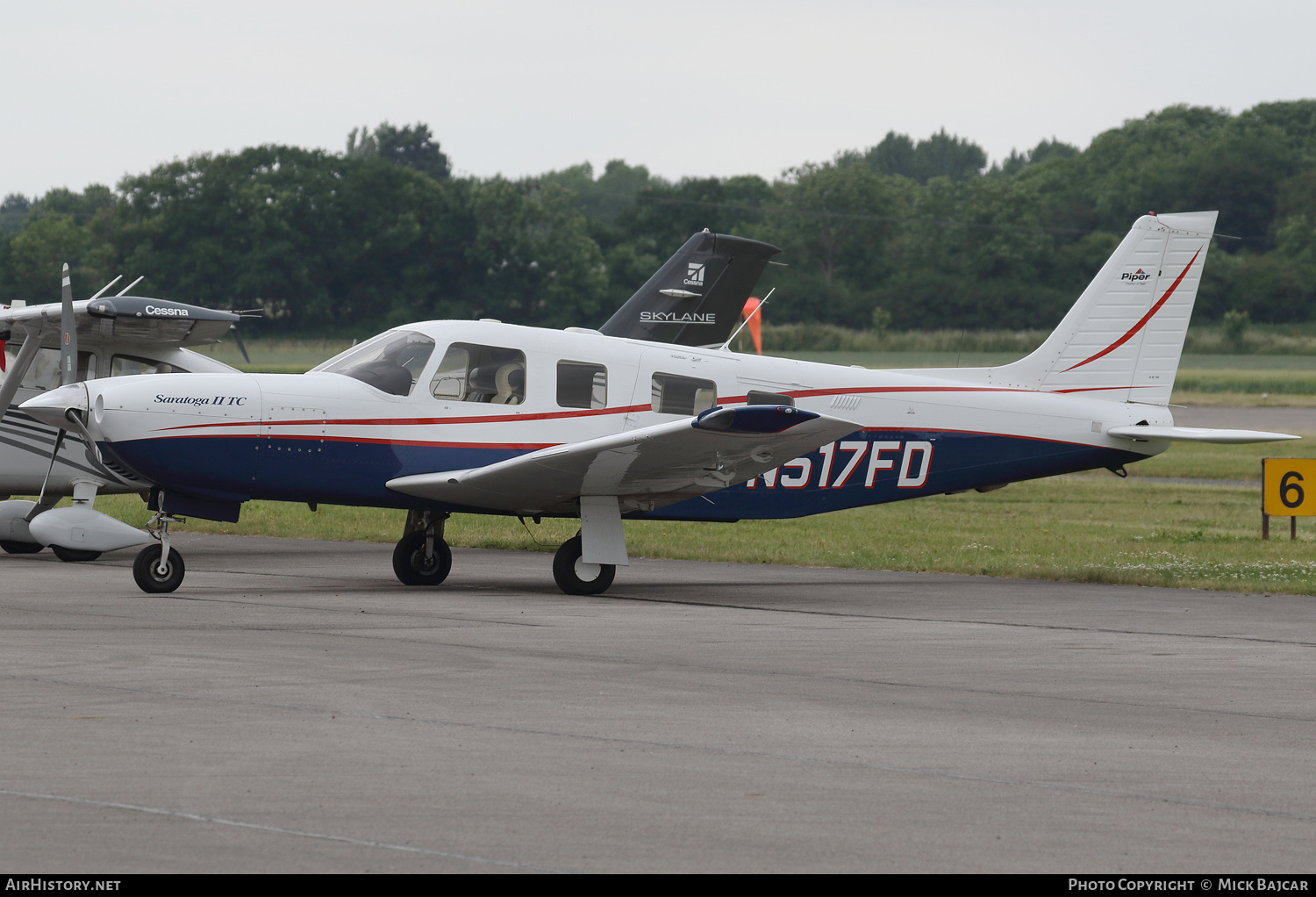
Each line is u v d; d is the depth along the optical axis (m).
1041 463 50.00
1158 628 37.03
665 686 27.36
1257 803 19.44
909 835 17.81
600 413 45.22
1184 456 118.31
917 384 48.78
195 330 54.44
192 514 42.41
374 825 17.80
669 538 60.97
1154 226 50.69
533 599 41.56
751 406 38.62
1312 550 57.19
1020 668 30.34
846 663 30.72
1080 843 17.56
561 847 17.11
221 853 16.64
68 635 32.31
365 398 42.88
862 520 70.50
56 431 53.53
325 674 27.77
